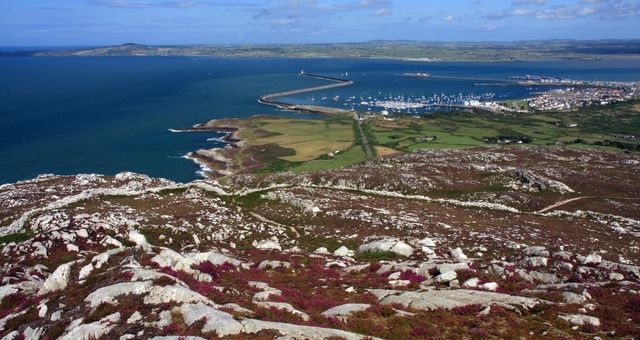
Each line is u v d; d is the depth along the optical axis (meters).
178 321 21.58
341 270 36.84
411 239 49.84
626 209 82.56
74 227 46.50
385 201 78.31
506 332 23.05
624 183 101.81
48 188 82.38
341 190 87.81
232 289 27.31
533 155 138.62
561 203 87.81
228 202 76.19
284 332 21.09
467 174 110.00
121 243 44.03
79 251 41.62
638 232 65.12
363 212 65.88
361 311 25.36
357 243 52.50
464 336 22.78
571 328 23.78
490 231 59.03
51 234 43.69
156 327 20.94
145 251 31.25
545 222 68.69
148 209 63.75
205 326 20.94
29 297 28.72
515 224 65.56
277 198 77.19
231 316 22.03
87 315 22.84
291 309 24.80
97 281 26.67
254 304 24.88
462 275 32.53
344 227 60.31
